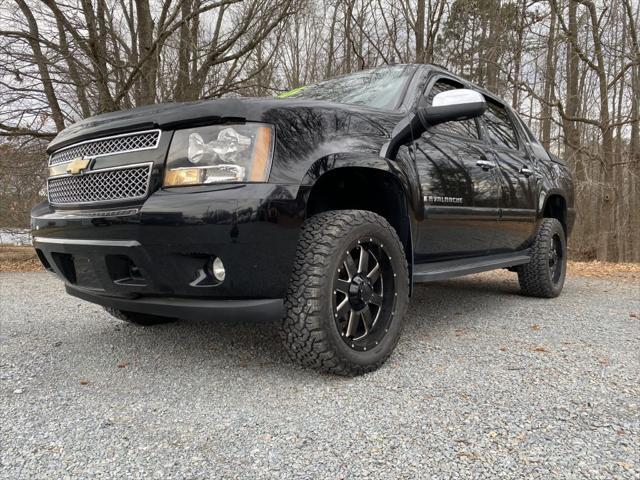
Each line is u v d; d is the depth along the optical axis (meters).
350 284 2.22
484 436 1.61
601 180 14.64
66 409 1.86
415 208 2.64
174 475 1.38
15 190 10.12
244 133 2.00
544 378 2.17
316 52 15.67
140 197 2.05
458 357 2.51
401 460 1.46
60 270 2.48
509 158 3.89
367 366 2.23
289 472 1.40
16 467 1.43
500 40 13.09
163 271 2.02
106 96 8.06
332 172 2.23
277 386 2.10
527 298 4.53
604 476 1.37
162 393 2.03
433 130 3.03
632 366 2.35
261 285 1.99
